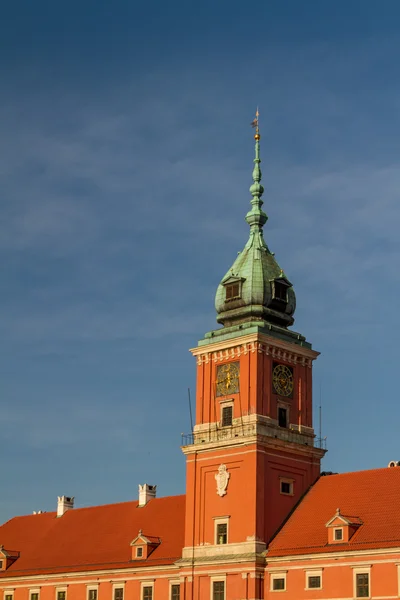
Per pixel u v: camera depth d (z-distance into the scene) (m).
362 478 100.00
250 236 111.75
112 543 117.50
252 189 113.56
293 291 109.94
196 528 102.75
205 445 104.00
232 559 97.62
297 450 103.62
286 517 100.62
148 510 120.25
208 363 107.50
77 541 123.25
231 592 97.31
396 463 106.31
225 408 104.38
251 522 97.69
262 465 99.81
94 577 114.56
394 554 87.19
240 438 100.81
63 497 134.25
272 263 109.88
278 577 95.25
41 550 126.62
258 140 115.62
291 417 104.88
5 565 127.06
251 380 102.31
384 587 87.19
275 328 106.12
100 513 127.25
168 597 105.62
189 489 104.62
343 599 89.56
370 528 91.75
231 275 108.62
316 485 103.56
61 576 118.69
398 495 94.31
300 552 94.06
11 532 136.12
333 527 93.00
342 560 90.69
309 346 108.44
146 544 110.12
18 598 123.25
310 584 92.56
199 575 100.69
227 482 101.38
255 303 106.75
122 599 110.56
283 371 105.50
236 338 104.50
